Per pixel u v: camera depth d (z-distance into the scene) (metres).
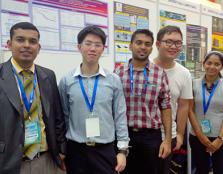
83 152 1.82
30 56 1.61
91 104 1.79
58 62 2.19
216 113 2.73
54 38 2.14
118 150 1.88
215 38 4.08
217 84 2.73
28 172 1.64
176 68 2.30
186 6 3.48
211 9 3.95
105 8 2.51
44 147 1.71
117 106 1.88
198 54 3.73
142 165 2.10
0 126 1.53
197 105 2.77
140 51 2.00
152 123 2.04
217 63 2.66
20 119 1.56
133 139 2.06
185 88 2.34
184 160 3.30
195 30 3.65
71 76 1.85
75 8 2.27
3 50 1.86
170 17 3.25
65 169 1.90
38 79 1.69
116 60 2.64
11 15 1.88
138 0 2.83
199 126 2.71
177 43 2.18
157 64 2.30
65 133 1.85
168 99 2.08
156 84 2.02
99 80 1.83
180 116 2.38
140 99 2.03
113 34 2.60
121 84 1.92
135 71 2.05
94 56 1.77
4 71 1.60
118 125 1.88
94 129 1.77
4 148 1.51
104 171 1.82
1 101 1.53
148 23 2.96
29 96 1.64
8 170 1.51
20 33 1.58
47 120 1.68
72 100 1.81
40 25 2.05
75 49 2.30
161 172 2.14
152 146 2.05
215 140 2.67
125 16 2.70
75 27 2.28
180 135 2.39
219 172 2.72
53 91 1.75
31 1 1.98
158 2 3.07
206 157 2.80
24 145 1.60
